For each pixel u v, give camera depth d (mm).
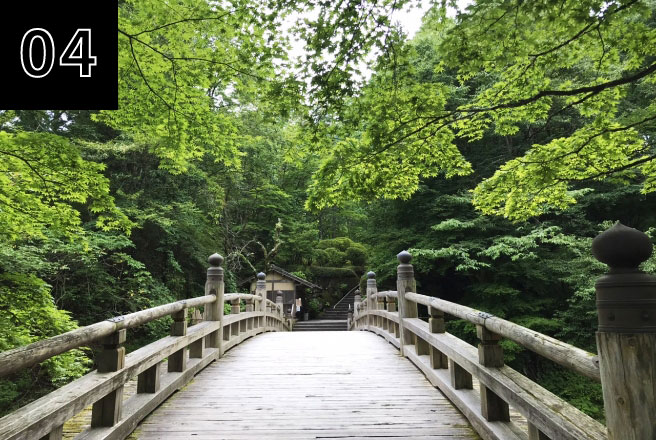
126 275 11703
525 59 3730
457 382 3412
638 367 1290
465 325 11961
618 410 1312
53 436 2051
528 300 11789
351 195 4461
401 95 3832
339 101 3691
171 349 3736
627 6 2988
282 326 13828
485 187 5102
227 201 16953
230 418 3193
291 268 22297
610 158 4617
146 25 4129
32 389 7633
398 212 14055
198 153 5309
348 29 3258
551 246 12352
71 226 4539
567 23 3250
